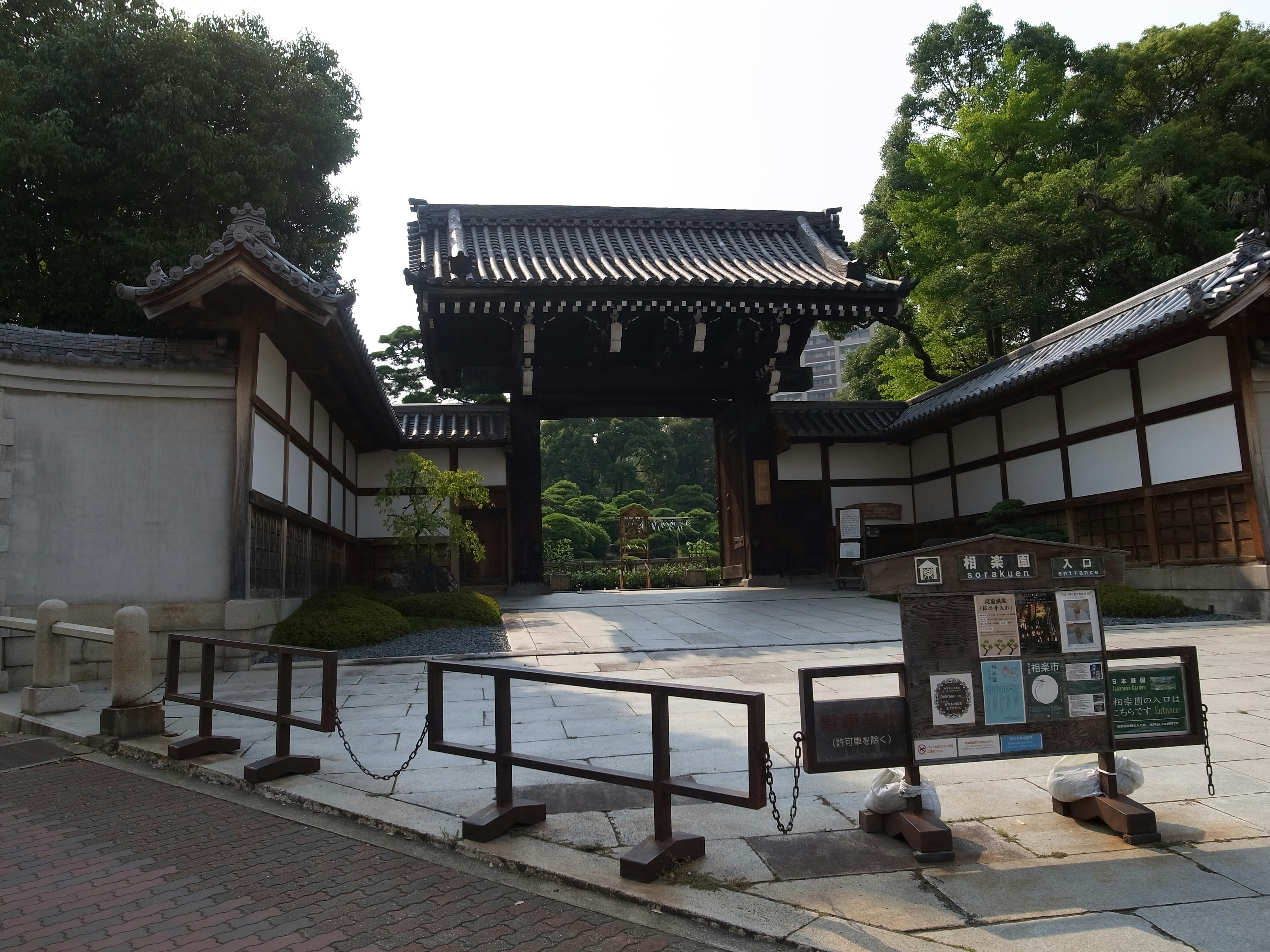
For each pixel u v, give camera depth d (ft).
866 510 66.74
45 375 30.32
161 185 49.16
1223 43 77.00
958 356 87.45
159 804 16.10
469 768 17.22
